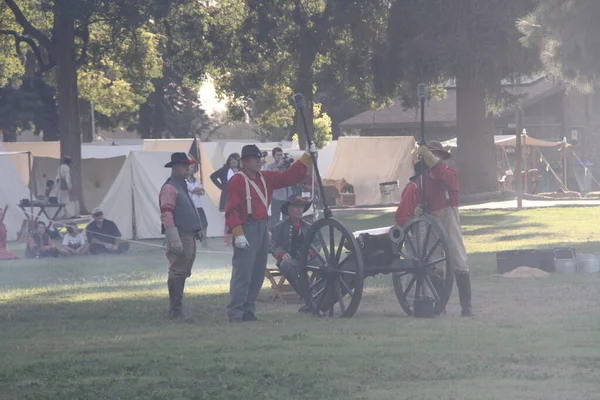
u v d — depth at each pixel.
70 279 59.72
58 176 131.88
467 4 120.12
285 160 84.00
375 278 53.34
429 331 33.09
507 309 39.62
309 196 77.44
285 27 152.25
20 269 67.44
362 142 154.00
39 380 25.55
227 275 59.72
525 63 119.31
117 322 39.06
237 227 37.84
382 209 136.50
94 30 165.12
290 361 27.34
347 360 27.22
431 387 23.28
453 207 38.72
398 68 127.94
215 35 157.62
